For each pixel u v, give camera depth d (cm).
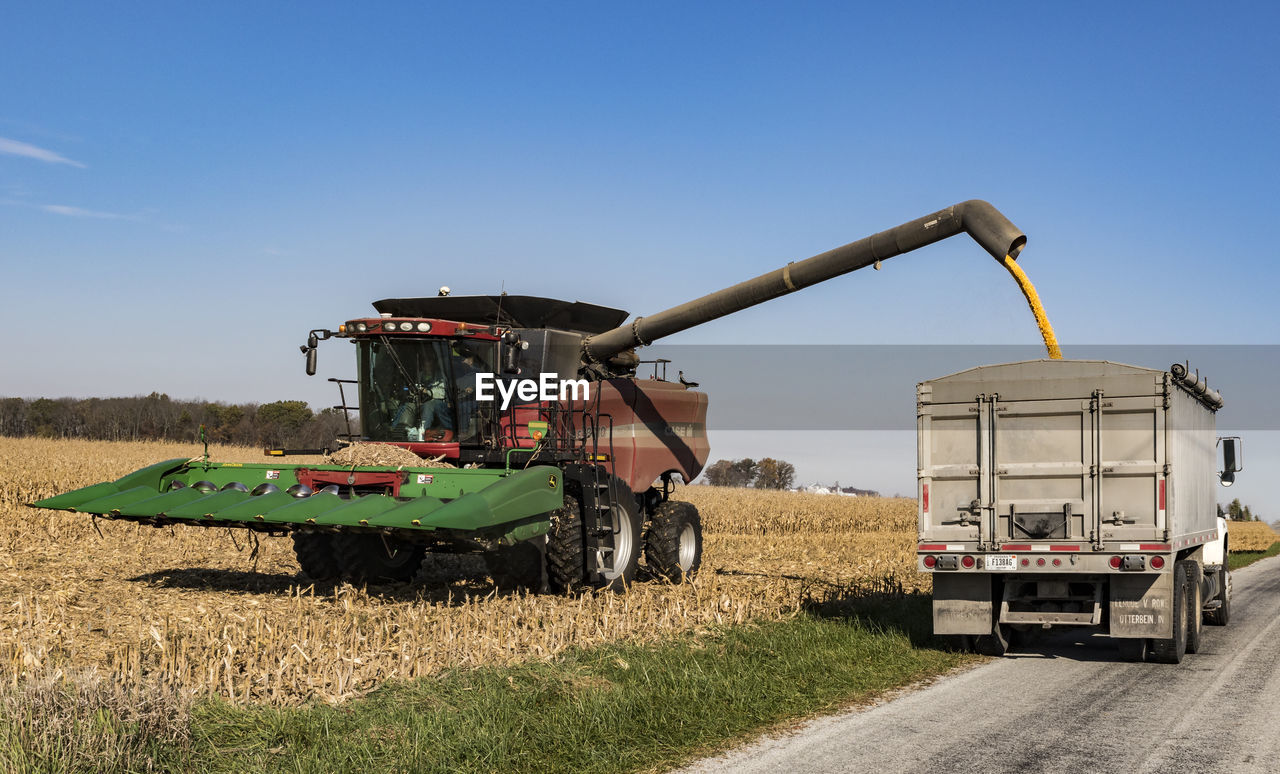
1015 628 1084
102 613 1018
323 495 1130
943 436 1045
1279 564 2773
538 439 1348
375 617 1020
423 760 591
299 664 764
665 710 731
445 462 1312
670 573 1508
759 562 1992
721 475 9181
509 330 1275
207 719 631
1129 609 985
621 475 1459
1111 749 671
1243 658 1058
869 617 1168
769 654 934
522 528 1131
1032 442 1010
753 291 1371
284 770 562
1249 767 631
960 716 763
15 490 2506
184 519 1165
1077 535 988
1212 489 1273
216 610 1041
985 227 1248
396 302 1438
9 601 1076
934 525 1038
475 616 1006
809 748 666
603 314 1531
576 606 1143
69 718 547
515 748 632
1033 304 1232
